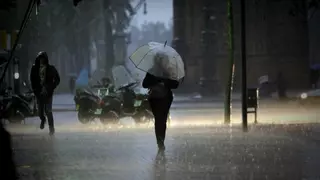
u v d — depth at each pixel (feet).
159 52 104.27
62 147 110.52
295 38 532.73
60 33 476.54
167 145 112.88
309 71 536.01
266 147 108.58
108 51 542.98
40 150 105.29
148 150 105.91
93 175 76.84
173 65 103.81
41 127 137.90
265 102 339.98
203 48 530.27
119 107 169.17
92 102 172.14
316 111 257.34
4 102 180.45
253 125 165.17
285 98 349.00
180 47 549.13
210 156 95.96
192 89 543.39
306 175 76.33
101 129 155.94
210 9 532.32
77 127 164.55
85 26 505.66
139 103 168.86
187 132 142.51
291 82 535.19
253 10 547.08
